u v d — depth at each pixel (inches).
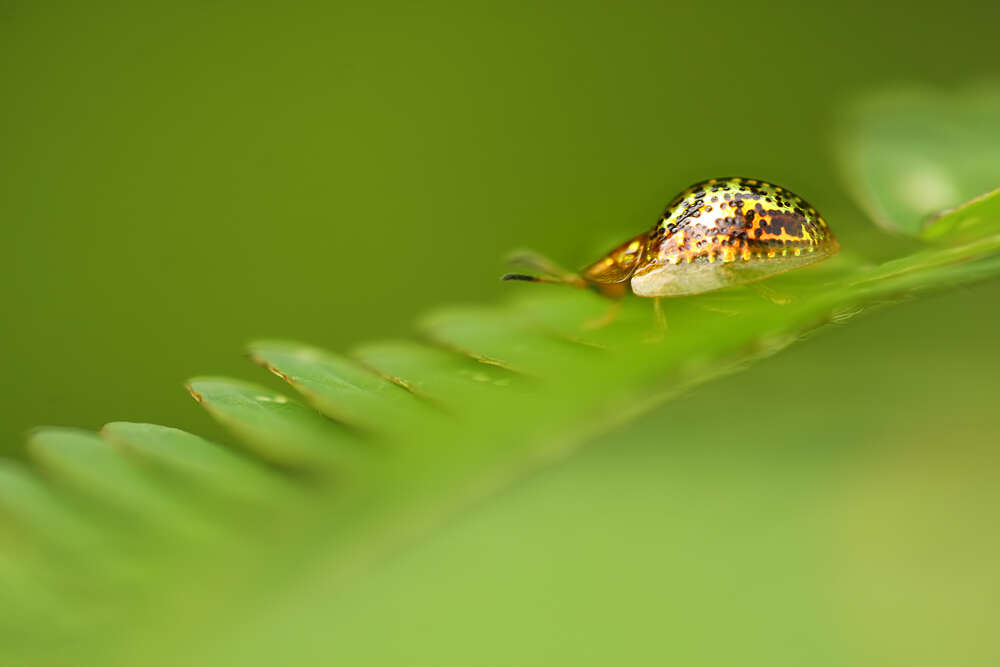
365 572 3.3
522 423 3.4
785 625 3.3
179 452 3.4
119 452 3.4
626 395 3.4
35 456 3.4
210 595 3.3
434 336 3.6
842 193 3.8
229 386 3.5
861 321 3.4
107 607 3.3
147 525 3.3
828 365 3.5
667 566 3.3
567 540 3.3
